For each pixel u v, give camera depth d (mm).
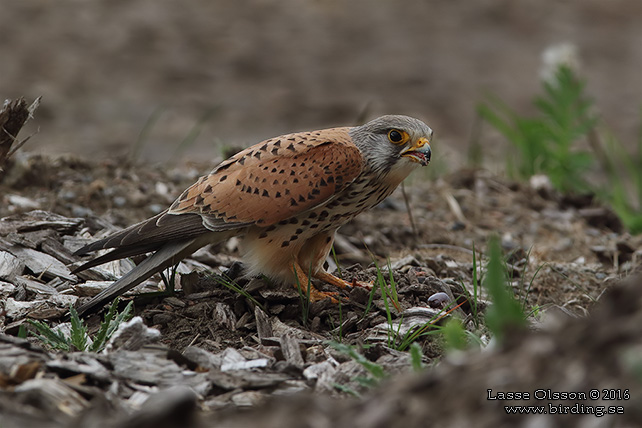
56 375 6367
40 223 10344
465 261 11688
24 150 15148
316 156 8789
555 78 16031
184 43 27969
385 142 8977
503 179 14938
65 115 21844
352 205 9055
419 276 9703
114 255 8578
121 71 25312
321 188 8711
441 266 10930
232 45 28031
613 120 23234
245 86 24984
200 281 9516
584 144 20609
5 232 10070
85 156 16188
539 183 14828
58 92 23312
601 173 19438
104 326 7809
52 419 5562
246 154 8891
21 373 6117
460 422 4918
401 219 12961
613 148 18359
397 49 28672
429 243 12398
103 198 12289
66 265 9773
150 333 7188
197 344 8281
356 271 10117
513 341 5211
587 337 4949
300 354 7539
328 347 7957
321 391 6688
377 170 9023
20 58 25547
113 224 11594
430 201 13922
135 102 23125
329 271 10406
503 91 25391
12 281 9219
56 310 8609
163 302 8969
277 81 25516
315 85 25281
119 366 6652
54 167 13078
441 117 23312
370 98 24500
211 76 25484
